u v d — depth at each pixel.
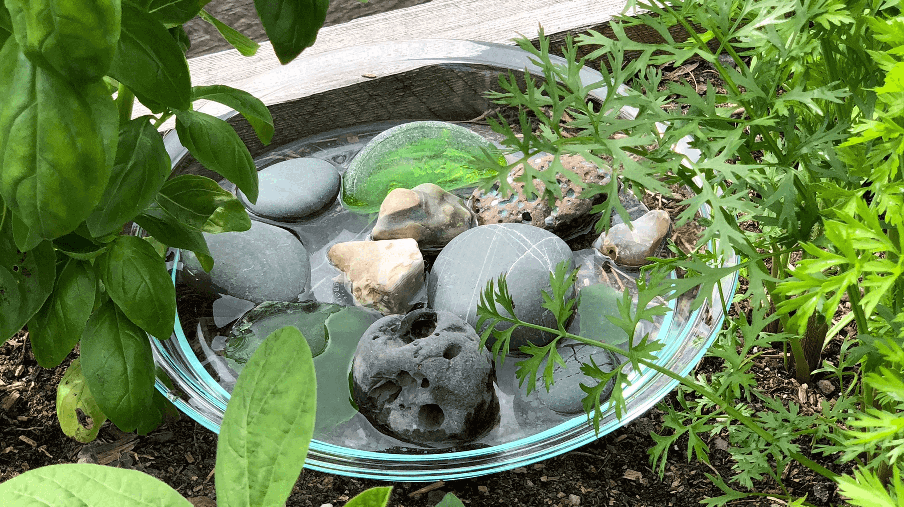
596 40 0.94
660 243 1.71
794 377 1.52
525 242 1.59
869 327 1.03
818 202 1.17
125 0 0.92
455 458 1.34
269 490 0.34
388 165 1.85
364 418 1.47
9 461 1.47
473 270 1.58
